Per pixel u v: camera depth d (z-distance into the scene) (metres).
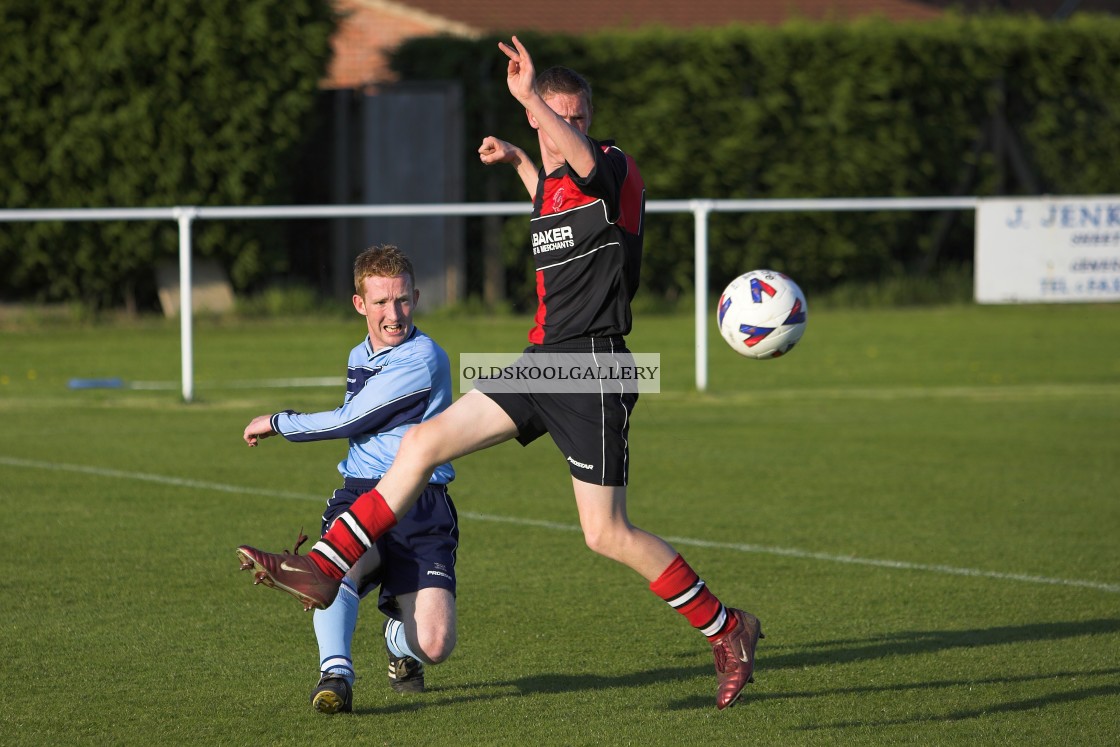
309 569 15.96
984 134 83.50
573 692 18.80
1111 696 18.53
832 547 27.66
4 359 59.38
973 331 70.69
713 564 26.23
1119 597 23.89
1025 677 19.41
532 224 17.17
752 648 17.03
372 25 96.06
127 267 69.06
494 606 23.23
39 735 16.80
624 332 17.05
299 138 70.19
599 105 76.56
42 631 21.48
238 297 72.38
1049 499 32.50
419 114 74.94
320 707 17.06
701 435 42.28
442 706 18.17
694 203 50.09
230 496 32.44
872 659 20.33
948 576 25.36
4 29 65.38
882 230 81.06
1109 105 82.94
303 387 52.41
